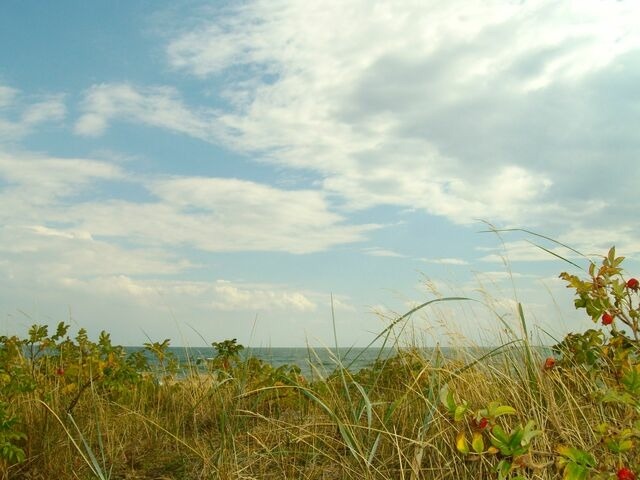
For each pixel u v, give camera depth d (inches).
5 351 202.2
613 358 140.6
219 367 240.5
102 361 220.5
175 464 165.8
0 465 160.2
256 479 147.3
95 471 145.5
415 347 193.5
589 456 101.6
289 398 197.5
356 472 141.8
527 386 150.0
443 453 143.6
